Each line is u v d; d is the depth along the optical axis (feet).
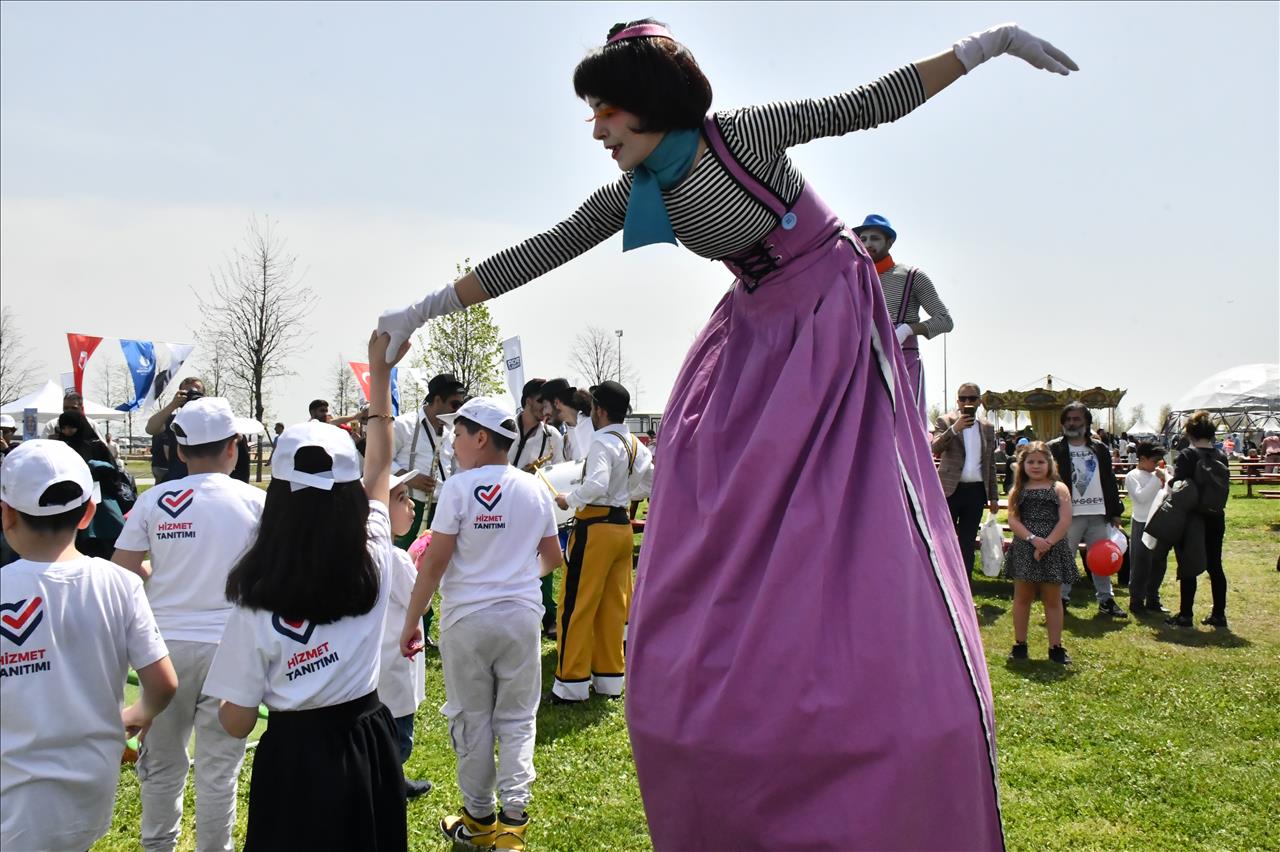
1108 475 28.89
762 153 6.93
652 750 6.97
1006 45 7.18
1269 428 125.08
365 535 9.34
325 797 8.79
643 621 7.26
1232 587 32.04
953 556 7.44
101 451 20.71
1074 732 17.15
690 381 8.10
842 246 7.61
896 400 7.41
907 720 6.35
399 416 24.73
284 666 8.93
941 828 6.35
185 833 13.79
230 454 12.78
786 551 6.70
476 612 12.96
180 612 11.60
